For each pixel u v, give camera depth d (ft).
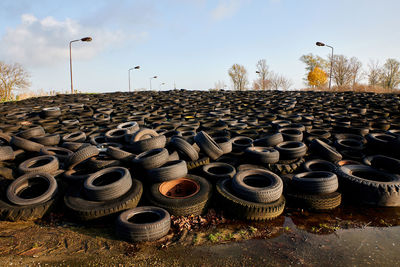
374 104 62.90
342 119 46.09
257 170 21.63
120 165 23.65
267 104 67.56
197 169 24.50
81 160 22.67
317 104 66.23
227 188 20.76
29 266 13.85
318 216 19.10
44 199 19.39
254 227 17.65
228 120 45.19
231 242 15.89
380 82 170.81
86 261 14.24
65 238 16.39
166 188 21.48
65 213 19.31
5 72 133.08
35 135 32.58
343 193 21.56
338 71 178.09
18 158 26.94
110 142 33.14
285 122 43.27
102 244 15.74
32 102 76.02
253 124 42.78
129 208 18.60
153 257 14.51
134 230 15.62
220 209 19.89
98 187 18.75
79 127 43.47
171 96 90.02
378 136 29.94
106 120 48.44
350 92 101.81
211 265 13.80
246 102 72.43
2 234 16.80
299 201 19.95
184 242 15.88
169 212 18.51
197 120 46.50
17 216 18.33
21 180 20.70
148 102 76.79
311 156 27.86
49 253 14.94
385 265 13.80
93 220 17.92
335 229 17.31
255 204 18.38
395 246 15.43
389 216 18.95
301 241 15.98
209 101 76.43
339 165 24.62
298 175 22.00
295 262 14.01
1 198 19.72
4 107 66.39
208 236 16.51
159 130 36.88
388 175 21.71
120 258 14.44
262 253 14.80
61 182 21.86
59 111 54.75
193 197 19.61
